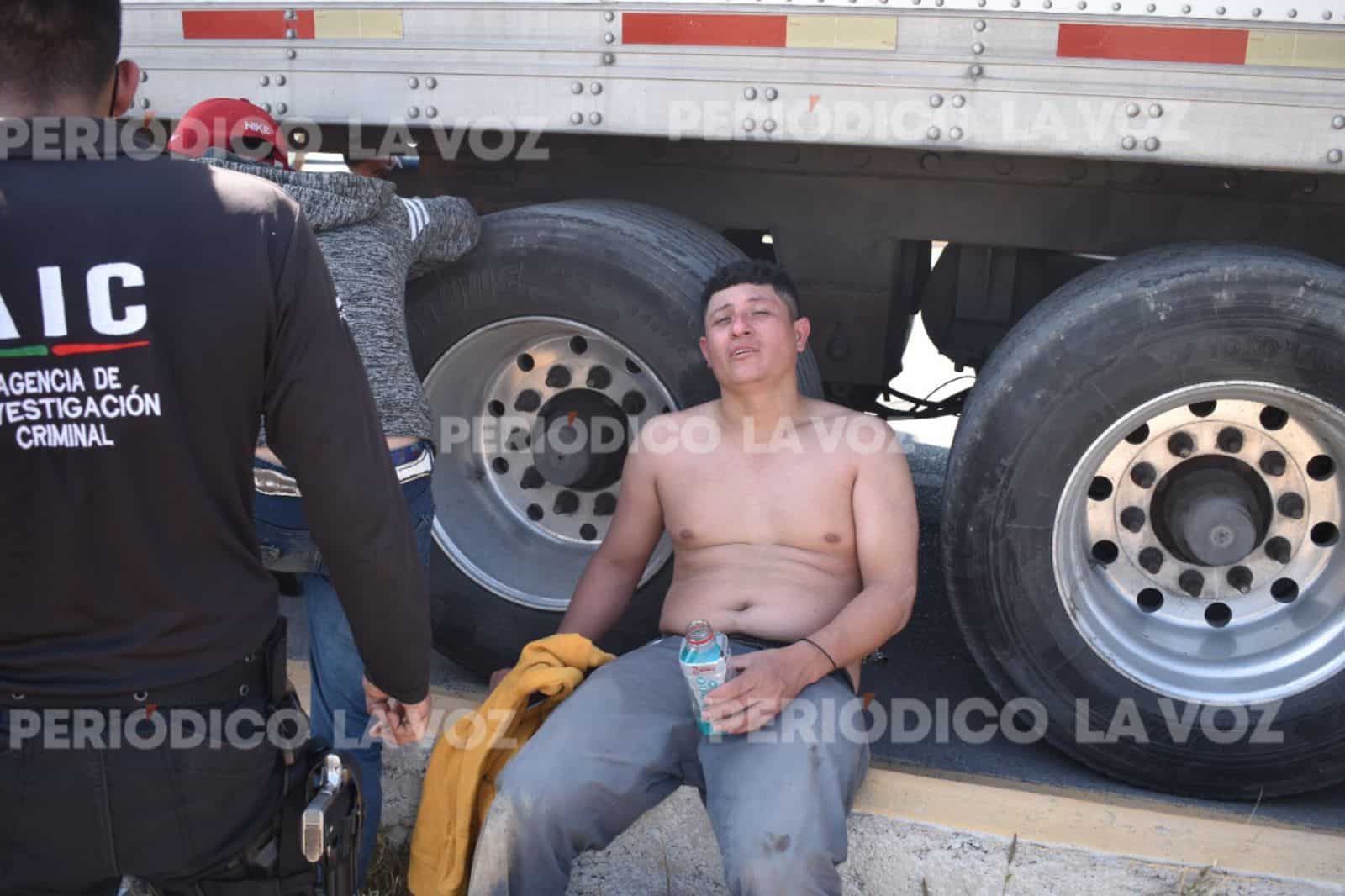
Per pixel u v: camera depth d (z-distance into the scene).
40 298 1.38
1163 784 2.90
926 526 4.63
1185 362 2.65
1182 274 2.65
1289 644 2.85
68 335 1.38
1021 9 2.59
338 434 1.51
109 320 1.39
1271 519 2.86
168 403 1.41
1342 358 2.59
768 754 2.30
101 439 1.40
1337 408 2.64
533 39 2.85
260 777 1.59
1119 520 2.91
